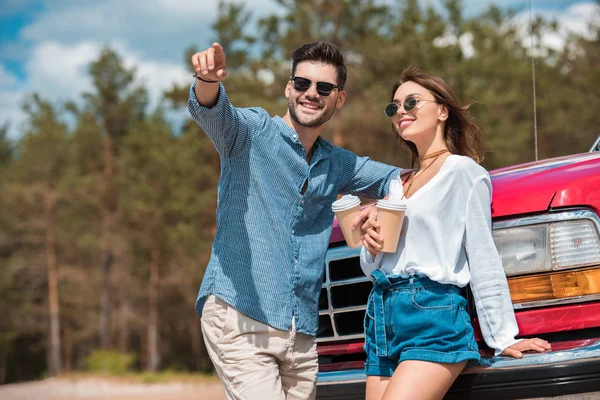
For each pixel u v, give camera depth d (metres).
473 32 26.64
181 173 34.38
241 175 2.73
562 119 24.77
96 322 42.59
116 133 41.28
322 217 2.87
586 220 2.39
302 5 24.09
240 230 2.69
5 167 45.88
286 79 25.53
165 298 41.78
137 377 23.88
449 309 2.39
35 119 41.06
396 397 2.31
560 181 2.47
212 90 2.56
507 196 2.52
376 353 2.51
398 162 21.98
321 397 2.73
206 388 21.42
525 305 2.43
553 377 2.20
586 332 2.36
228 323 2.66
